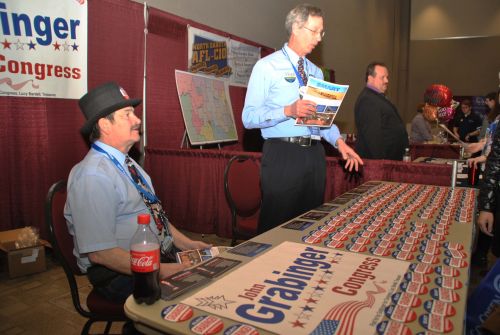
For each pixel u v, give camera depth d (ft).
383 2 34.94
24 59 9.29
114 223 4.64
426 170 9.08
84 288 8.46
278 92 6.70
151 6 12.74
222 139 15.31
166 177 12.53
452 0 35.53
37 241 9.28
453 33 35.91
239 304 2.76
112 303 4.83
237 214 8.33
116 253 4.48
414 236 4.35
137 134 5.18
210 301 2.81
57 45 9.89
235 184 8.27
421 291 2.94
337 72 27.66
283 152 6.70
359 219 5.10
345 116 29.66
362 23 30.89
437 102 14.03
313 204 7.13
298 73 6.79
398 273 3.29
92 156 4.86
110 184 4.61
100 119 4.90
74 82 10.34
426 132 22.00
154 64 12.78
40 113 9.69
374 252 3.82
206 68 15.11
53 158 10.02
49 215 4.64
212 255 5.05
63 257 4.69
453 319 2.53
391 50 38.19
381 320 2.53
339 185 10.19
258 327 2.46
